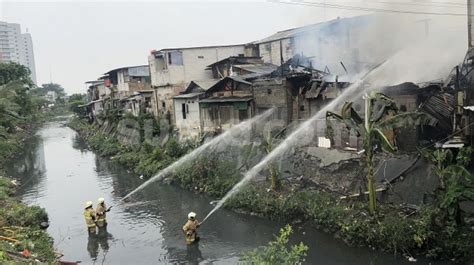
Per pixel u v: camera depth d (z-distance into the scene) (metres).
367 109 16.47
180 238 19.72
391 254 15.18
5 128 56.16
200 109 34.88
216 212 22.44
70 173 36.50
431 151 16.98
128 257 18.03
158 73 43.53
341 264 15.48
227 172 25.22
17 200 26.47
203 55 43.09
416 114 16.86
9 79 74.44
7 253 14.88
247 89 30.66
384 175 18.05
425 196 16.33
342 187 19.38
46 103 120.44
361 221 16.42
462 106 17.33
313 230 18.23
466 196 13.84
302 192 19.84
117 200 26.70
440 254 14.39
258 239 18.58
